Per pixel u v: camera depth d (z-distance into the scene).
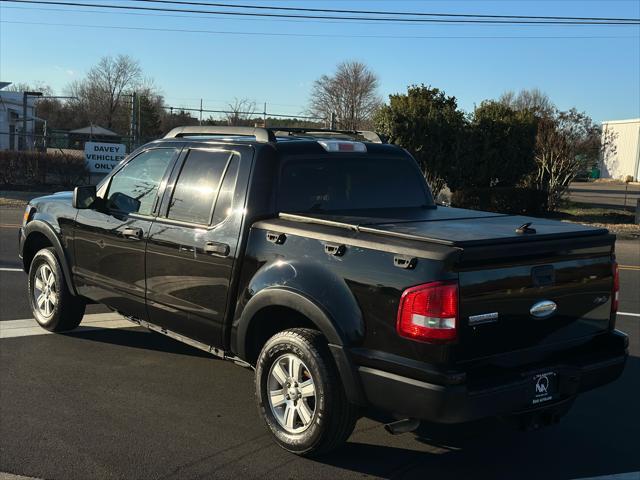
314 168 4.60
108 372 5.32
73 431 4.18
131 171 5.37
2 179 22.97
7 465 3.69
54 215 6.07
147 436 4.14
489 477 3.76
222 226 4.39
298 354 3.84
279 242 4.05
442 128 19.95
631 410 4.88
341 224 3.81
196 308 4.58
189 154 4.87
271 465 3.82
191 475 3.66
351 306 3.61
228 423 4.40
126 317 5.51
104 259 5.44
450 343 3.29
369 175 4.93
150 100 67.44
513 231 3.75
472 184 21.19
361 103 59.53
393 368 3.42
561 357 3.87
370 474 3.76
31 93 33.38
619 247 15.25
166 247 4.77
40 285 6.38
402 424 3.58
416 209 4.97
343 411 3.71
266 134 4.55
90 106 74.31
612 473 3.84
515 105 65.62
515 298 3.54
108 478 3.59
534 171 22.72
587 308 3.96
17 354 5.70
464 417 3.31
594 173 71.19
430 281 3.30
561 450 4.16
